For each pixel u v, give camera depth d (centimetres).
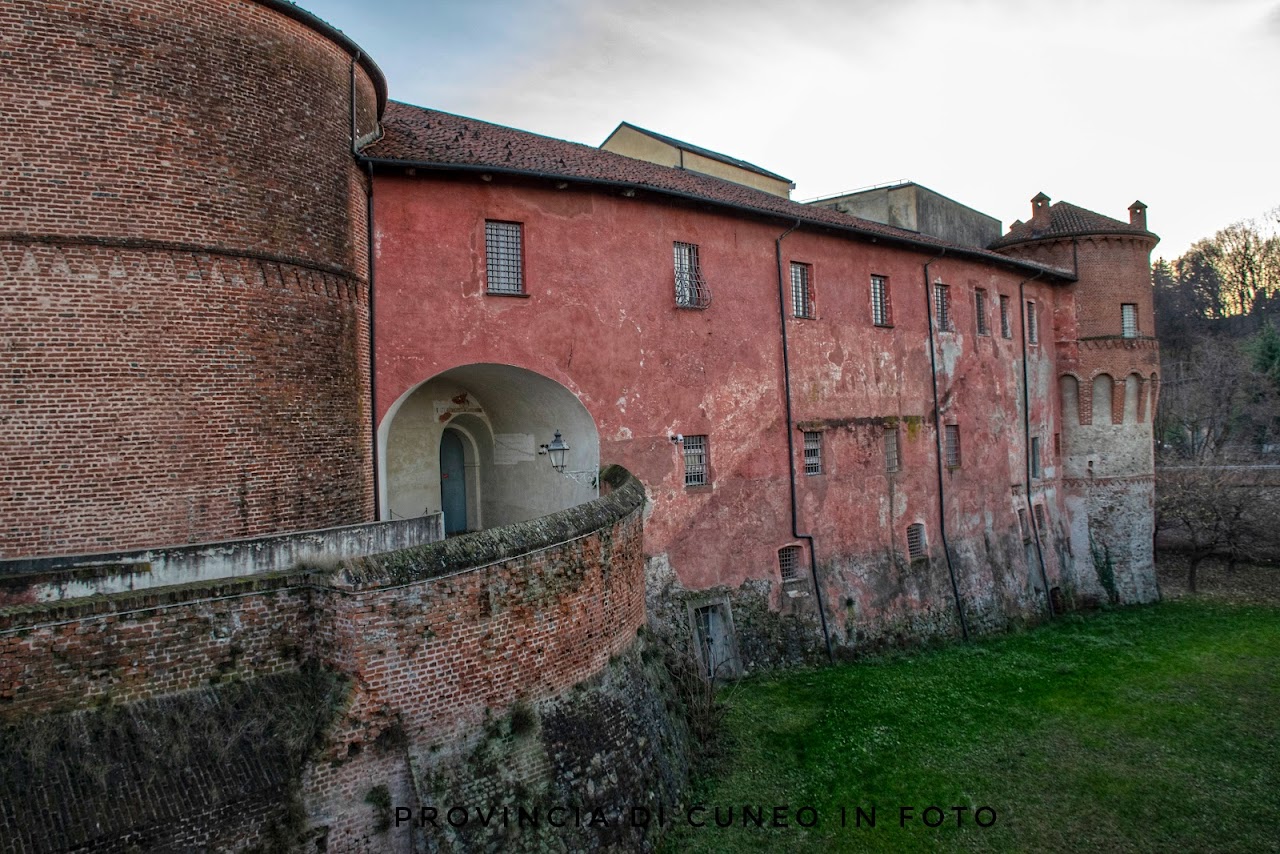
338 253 1384
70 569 943
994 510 2889
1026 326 3222
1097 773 1530
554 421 1914
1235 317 7250
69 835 777
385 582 977
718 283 2052
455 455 2256
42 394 1066
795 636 2111
